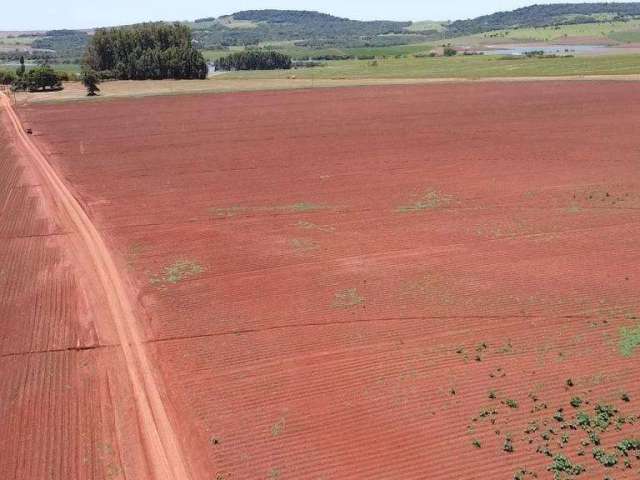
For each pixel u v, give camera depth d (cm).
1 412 1977
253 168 4731
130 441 1848
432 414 1900
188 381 2109
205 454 1778
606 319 2416
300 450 1773
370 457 1736
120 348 2327
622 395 1950
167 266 3017
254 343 2322
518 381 2047
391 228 3450
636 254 3008
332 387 2045
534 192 4003
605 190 3997
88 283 2858
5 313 2600
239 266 2998
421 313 2503
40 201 4059
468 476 1656
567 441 1769
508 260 2984
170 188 4294
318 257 3080
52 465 1756
